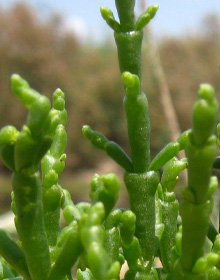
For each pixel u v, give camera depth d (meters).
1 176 1.45
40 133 0.07
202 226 0.07
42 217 0.08
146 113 0.09
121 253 0.11
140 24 0.09
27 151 0.07
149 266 0.10
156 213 0.11
